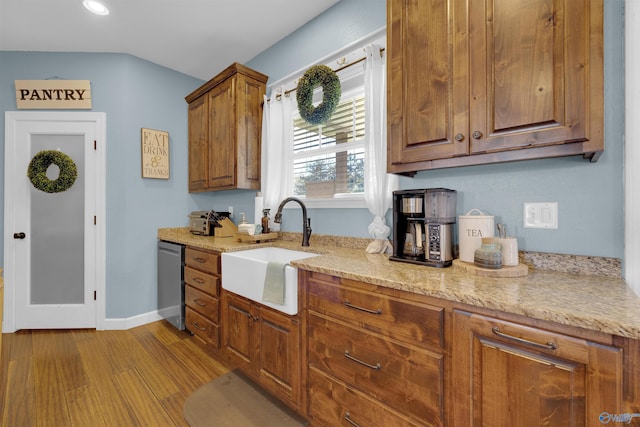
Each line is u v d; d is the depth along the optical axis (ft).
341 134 6.97
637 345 2.20
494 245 3.84
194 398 5.60
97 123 8.87
